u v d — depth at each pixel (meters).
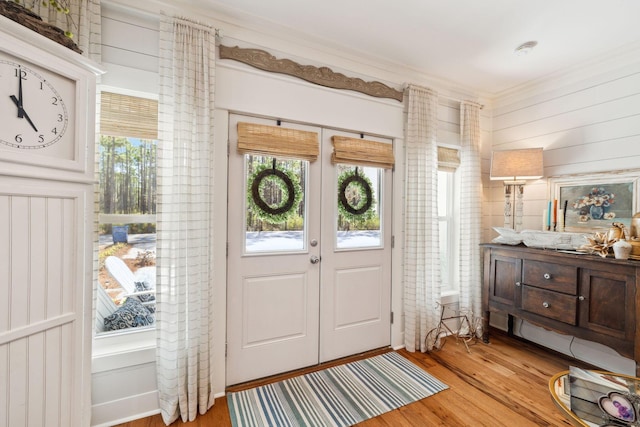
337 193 2.45
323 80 2.30
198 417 1.75
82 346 1.21
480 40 2.19
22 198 1.00
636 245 1.80
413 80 2.73
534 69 2.60
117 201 1.79
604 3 1.76
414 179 2.64
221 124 1.96
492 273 2.67
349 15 1.93
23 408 1.01
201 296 1.80
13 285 0.98
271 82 2.12
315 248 2.34
